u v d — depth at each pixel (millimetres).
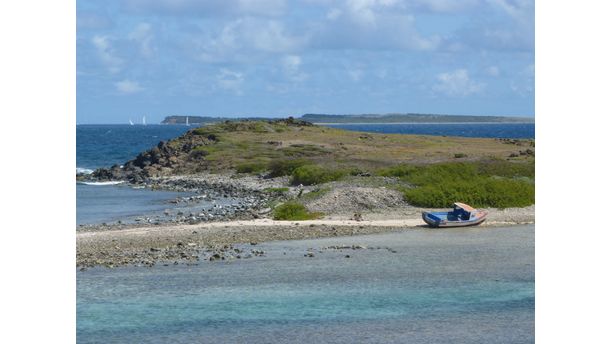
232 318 27047
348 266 35656
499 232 46594
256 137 129125
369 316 27312
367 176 70688
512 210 56250
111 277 33281
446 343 24281
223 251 39469
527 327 25812
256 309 28156
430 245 41594
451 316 27281
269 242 42688
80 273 34094
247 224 50062
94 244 41406
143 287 31469
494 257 37844
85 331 25484
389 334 25250
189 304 28891
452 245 41594
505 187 58844
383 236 44969
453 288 31328
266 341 24500
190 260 37094
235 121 147750
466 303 28953
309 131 143125
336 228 47812
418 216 53406
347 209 55000
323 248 40531
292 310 28094
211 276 33562
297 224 49875
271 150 113562
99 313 27625
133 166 112312
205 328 25969
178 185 91000
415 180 63312
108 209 65125
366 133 147250
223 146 117062
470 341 24422
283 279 32969
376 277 33344
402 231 47031
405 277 33344
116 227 50344
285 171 88438
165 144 118625
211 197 75625
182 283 32250
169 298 29750
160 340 24656
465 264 36125
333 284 32062
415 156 98188
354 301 29297
